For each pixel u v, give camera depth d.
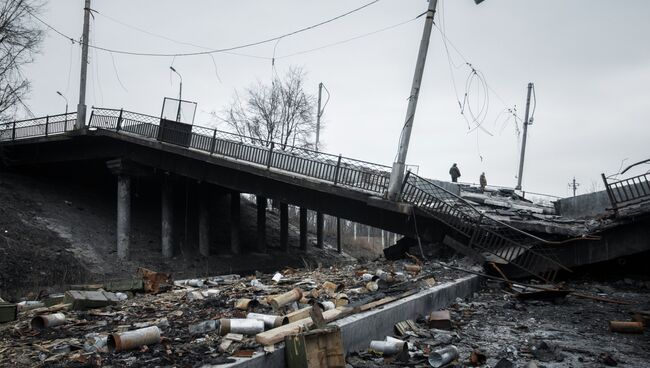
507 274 16.20
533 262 16.09
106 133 26.50
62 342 6.39
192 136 24.89
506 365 6.25
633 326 9.23
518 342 8.31
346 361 6.52
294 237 42.31
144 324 7.41
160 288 12.16
